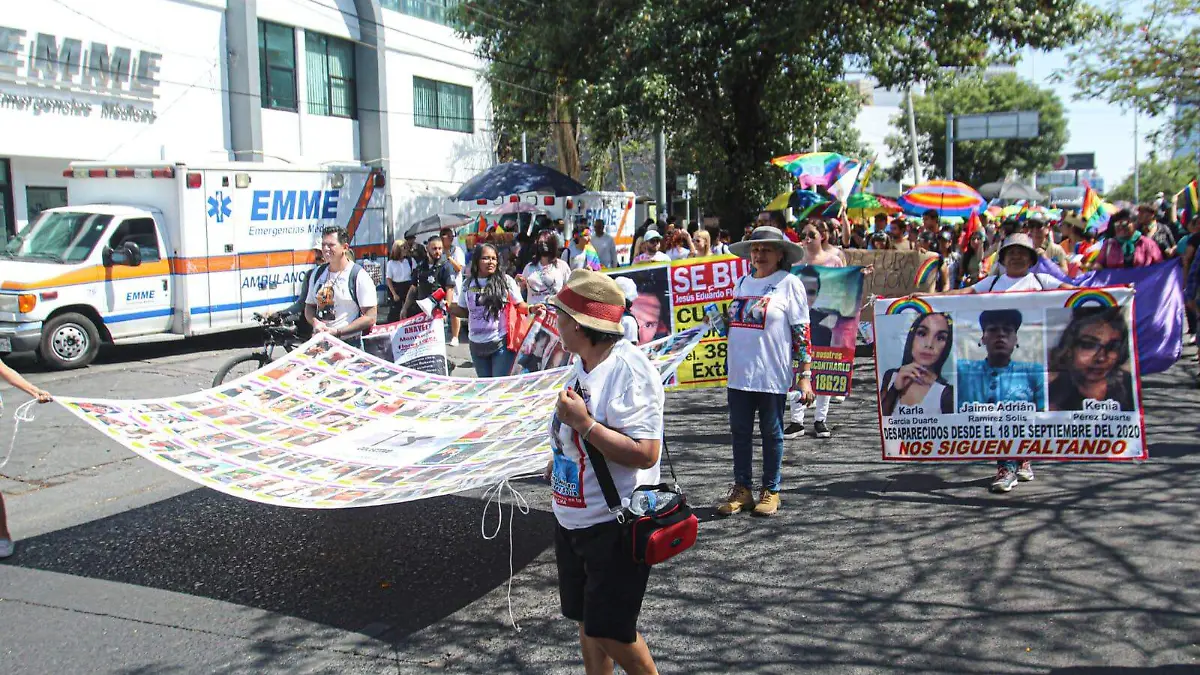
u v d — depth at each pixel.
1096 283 8.90
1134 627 4.15
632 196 26.28
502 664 4.08
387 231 17.28
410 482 4.52
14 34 16.55
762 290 5.73
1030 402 6.11
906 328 6.30
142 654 4.24
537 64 19.83
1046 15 16.48
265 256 14.73
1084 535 5.29
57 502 6.62
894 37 17.91
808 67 17.94
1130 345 5.95
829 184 15.39
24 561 5.45
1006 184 24.86
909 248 15.33
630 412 3.06
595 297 3.09
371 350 7.54
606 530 3.12
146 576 5.20
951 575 4.82
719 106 18.23
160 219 13.54
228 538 5.81
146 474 7.32
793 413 7.97
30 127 17.09
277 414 5.38
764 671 3.90
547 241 9.48
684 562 5.16
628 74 17.33
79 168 14.01
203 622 4.58
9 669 4.10
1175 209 16.28
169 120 19.67
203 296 13.83
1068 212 14.32
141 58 18.86
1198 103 18.91
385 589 4.95
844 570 4.95
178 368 12.47
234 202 14.16
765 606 4.55
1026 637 4.11
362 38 24.45
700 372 7.90
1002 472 6.22
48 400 4.95
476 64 28.27
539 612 4.61
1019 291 6.16
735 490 5.95
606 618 3.13
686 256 12.74
